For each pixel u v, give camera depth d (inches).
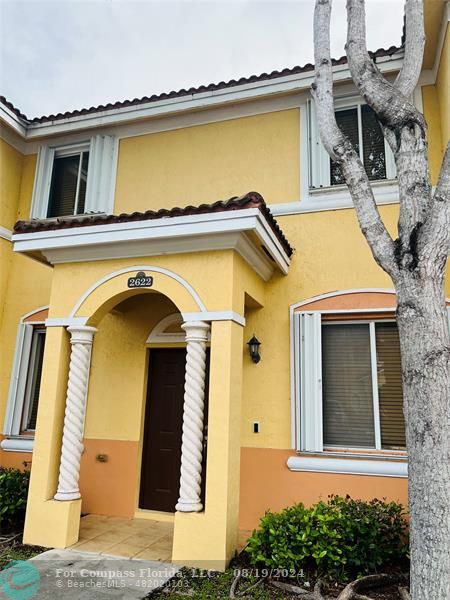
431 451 125.6
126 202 322.7
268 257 247.3
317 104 184.9
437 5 241.4
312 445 242.8
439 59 259.9
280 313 270.2
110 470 285.1
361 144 281.0
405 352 137.6
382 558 191.0
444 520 120.3
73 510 222.2
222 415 202.4
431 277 138.0
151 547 218.8
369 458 236.4
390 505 207.6
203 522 193.9
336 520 191.5
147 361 297.6
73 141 347.3
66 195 346.6
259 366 267.0
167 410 289.7
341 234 270.2
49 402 233.1
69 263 248.7
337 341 260.5
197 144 315.0
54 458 228.7
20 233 246.7
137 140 331.6
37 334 332.2
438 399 128.3
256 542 188.9
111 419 292.7
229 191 299.6
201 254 223.1
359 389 250.2
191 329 218.1
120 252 235.9
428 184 152.0
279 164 292.4
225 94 302.4
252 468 255.0
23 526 239.5
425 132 159.0
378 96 167.6
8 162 347.9
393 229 260.7
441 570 117.5
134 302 302.4
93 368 303.3
